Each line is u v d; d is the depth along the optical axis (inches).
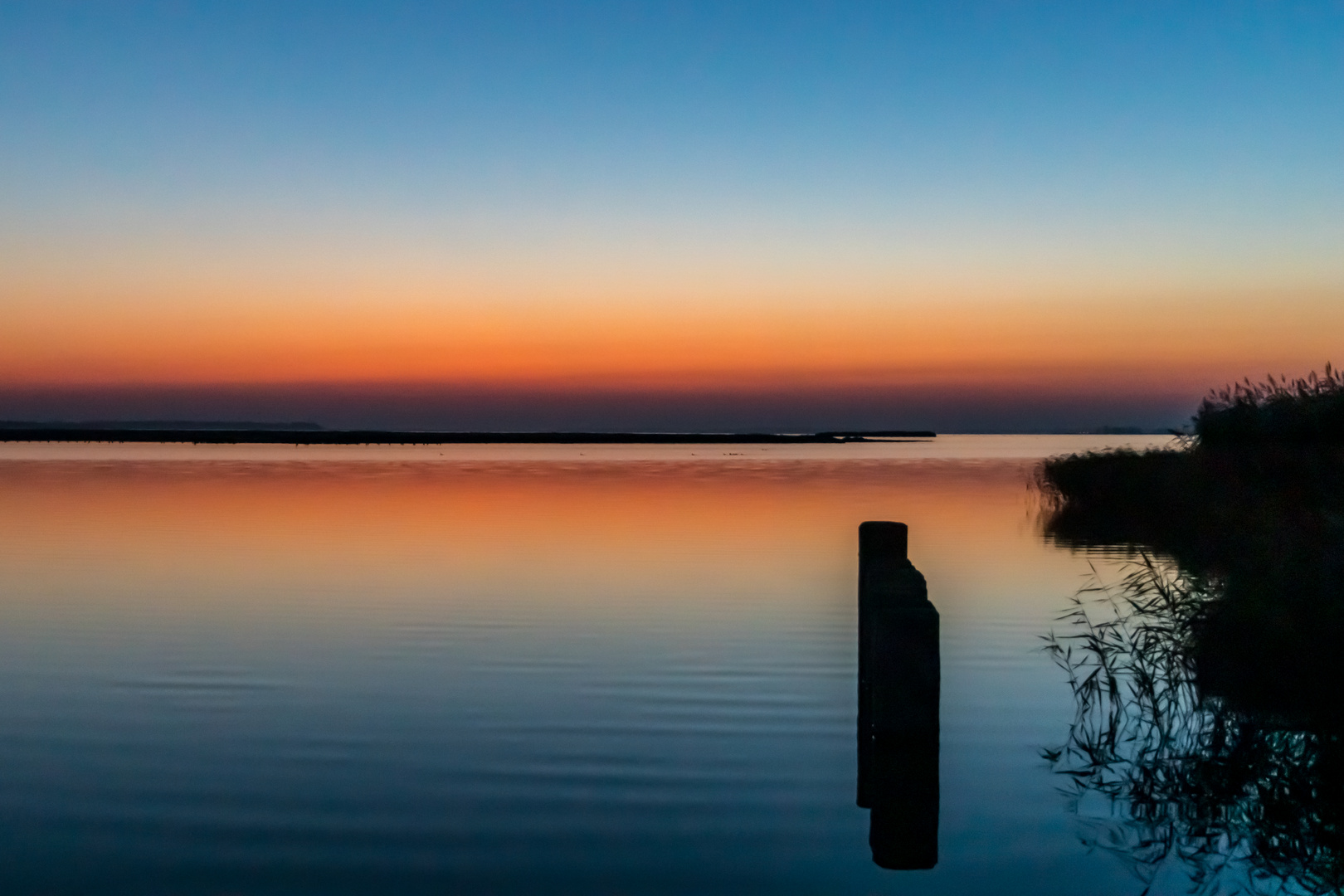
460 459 2379.4
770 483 1379.2
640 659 377.1
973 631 423.5
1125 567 590.9
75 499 1059.9
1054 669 360.2
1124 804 232.8
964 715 303.0
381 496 1119.6
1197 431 561.6
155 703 321.4
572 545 701.3
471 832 219.6
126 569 590.6
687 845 212.5
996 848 210.8
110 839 216.8
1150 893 190.5
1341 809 227.3
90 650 391.2
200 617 454.3
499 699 323.9
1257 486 460.1
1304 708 291.3
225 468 1802.4
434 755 269.7
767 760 265.1
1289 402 521.3
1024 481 1409.9
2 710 313.0
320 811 231.5
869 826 221.1
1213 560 387.2
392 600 495.5
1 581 547.8
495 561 627.8
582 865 203.6
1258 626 302.0
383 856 207.9
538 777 253.3
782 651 388.5
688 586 537.3
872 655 247.3
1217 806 231.1
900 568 279.0
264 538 733.3
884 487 1286.9
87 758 267.9
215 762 265.1
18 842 215.3
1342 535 327.0
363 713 309.6
